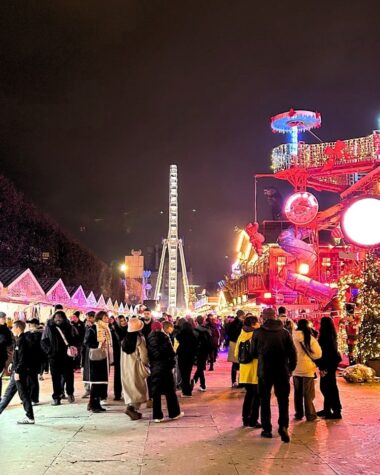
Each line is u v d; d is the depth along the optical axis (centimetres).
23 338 984
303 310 2738
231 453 735
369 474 634
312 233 3403
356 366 1506
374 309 1616
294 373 980
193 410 1105
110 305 4006
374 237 1738
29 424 962
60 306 1262
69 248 3603
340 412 1001
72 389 1246
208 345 1446
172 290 14675
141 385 1009
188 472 643
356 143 3144
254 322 960
